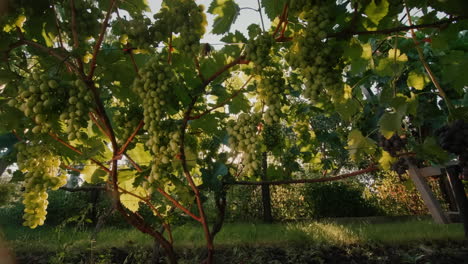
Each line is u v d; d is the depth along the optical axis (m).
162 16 1.65
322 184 12.02
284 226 8.41
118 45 1.97
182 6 1.59
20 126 1.59
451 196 8.20
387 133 2.20
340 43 1.88
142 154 2.57
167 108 1.67
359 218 10.22
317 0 1.60
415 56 3.96
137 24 1.60
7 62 1.63
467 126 1.87
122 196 2.52
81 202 9.37
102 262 5.18
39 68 1.85
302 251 6.09
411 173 6.21
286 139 5.25
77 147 1.98
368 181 12.87
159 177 1.67
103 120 1.65
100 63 1.91
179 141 1.72
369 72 3.58
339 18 1.83
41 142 1.58
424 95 4.16
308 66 1.65
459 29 1.90
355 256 5.71
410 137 3.76
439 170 5.58
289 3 1.61
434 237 6.15
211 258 2.01
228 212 10.12
